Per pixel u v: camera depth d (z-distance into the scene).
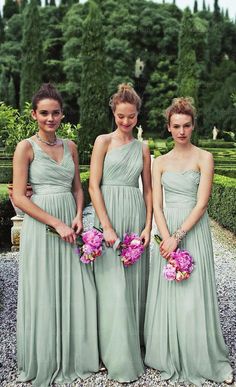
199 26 37.66
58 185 2.45
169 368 2.46
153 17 37.84
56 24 37.62
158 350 2.49
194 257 2.44
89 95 15.71
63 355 2.42
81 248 2.39
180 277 2.31
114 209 2.49
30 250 2.37
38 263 2.37
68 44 33.25
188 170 2.47
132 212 2.50
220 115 33.53
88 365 2.49
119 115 2.40
